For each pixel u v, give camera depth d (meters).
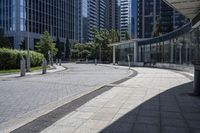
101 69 38.62
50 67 46.50
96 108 8.85
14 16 77.88
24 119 7.58
